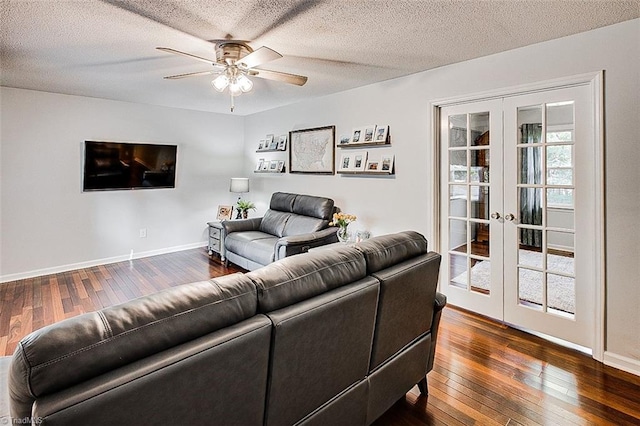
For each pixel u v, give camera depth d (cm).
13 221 430
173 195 570
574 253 266
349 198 438
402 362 191
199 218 603
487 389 217
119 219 516
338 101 446
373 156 405
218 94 458
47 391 82
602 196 244
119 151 500
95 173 481
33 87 420
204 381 105
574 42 254
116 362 91
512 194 298
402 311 183
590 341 261
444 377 230
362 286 157
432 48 284
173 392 98
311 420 145
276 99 492
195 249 593
